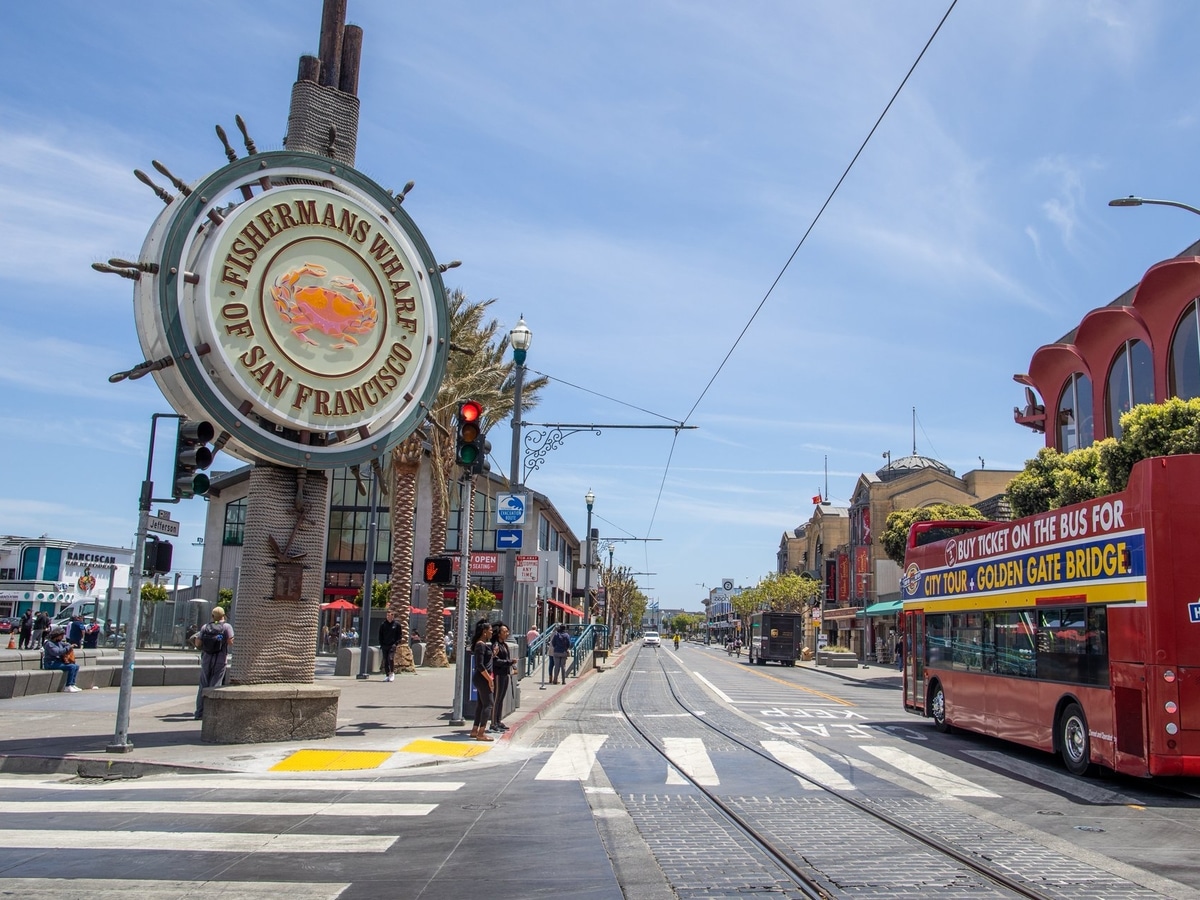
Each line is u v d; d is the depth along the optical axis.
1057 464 26.42
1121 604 11.47
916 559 19.86
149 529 12.38
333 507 57.69
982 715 15.67
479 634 14.67
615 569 104.38
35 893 6.18
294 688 13.45
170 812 8.94
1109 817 9.74
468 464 16.06
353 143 15.52
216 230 13.14
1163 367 25.59
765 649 57.88
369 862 7.19
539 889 6.54
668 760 13.20
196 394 12.75
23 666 21.83
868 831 8.72
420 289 15.17
